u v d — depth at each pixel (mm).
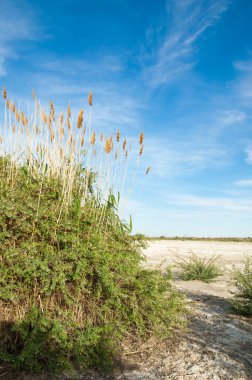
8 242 4184
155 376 3730
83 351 3859
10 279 4043
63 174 5520
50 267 4160
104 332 4086
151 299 4648
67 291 4070
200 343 4617
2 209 4348
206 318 5746
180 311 5184
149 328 4668
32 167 5805
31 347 3562
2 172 5590
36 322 3729
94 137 5324
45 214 4613
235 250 16781
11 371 3623
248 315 6008
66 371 3713
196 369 3883
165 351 4324
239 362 4086
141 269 5258
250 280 6500
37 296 4059
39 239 4469
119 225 5562
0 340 3764
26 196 4949
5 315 3895
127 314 4492
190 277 9438
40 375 3625
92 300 4332
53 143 5605
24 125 5660
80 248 4348
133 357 4137
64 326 3869
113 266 4590
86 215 5074
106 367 3795
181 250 16125
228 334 5020
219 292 7871
